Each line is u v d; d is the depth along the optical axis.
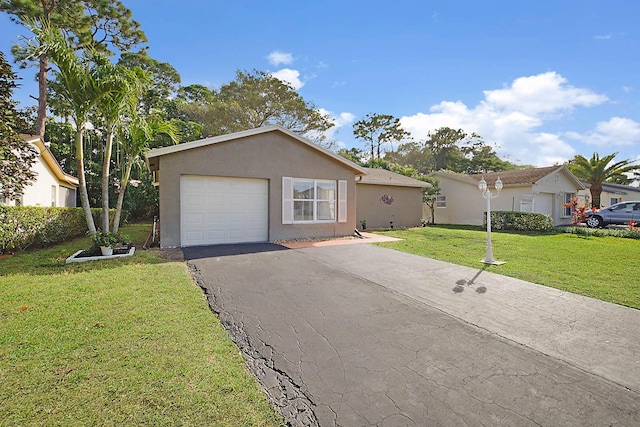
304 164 11.02
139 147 8.16
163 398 2.39
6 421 2.09
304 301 4.70
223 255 7.80
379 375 2.83
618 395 2.59
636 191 27.00
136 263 6.74
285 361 3.05
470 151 49.66
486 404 2.45
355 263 7.17
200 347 3.21
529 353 3.27
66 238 10.77
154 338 3.35
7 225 7.63
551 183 18.52
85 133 18.52
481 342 3.50
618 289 5.39
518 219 15.33
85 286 5.02
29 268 6.20
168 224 8.88
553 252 8.89
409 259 7.67
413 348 3.34
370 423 2.22
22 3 15.43
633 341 3.54
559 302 4.78
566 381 2.78
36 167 12.88
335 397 2.51
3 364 2.76
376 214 16.34
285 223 10.65
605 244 10.55
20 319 3.71
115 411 2.23
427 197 19.91
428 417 2.29
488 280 5.92
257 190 10.28
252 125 26.61
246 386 2.60
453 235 12.73
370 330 3.77
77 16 17.81
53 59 6.66
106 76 6.89
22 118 8.45
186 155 9.05
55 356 2.92
